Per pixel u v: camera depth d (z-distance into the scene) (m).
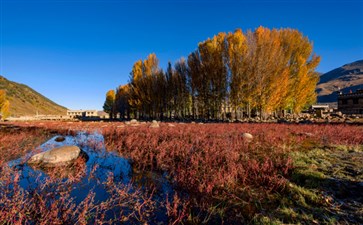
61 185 4.34
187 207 3.46
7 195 3.73
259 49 20.16
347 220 2.77
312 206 3.24
